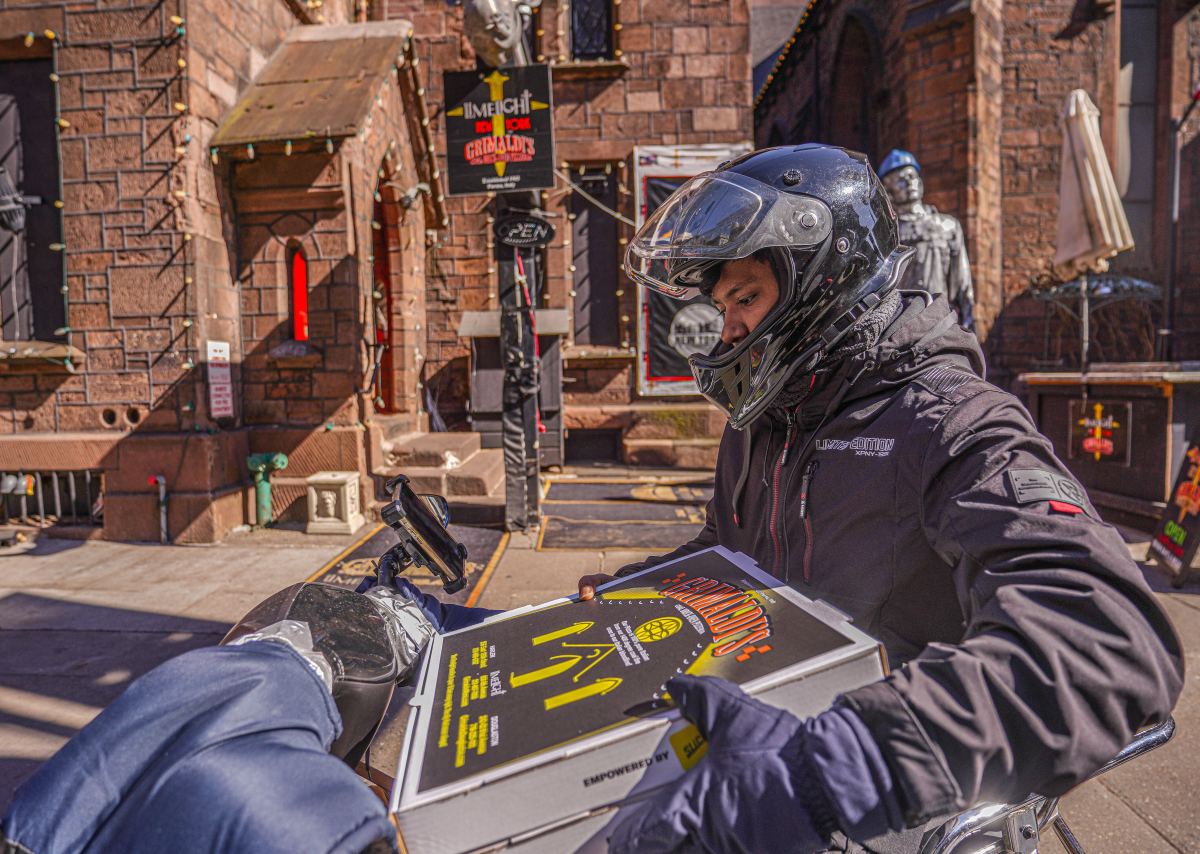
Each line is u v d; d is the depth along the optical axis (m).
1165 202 10.74
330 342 6.01
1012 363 10.44
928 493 0.88
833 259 0.98
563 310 8.36
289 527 5.82
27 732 2.69
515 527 5.59
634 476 8.09
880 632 0.97
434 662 1.04
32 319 5.66
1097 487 5.78
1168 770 2.37
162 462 5.38
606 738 0.74
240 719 0.77
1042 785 0.65
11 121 5.60
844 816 0.62
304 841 0.66
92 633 3.66
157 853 0.67
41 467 5.46
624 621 1.01
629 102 8.74
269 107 5.89
